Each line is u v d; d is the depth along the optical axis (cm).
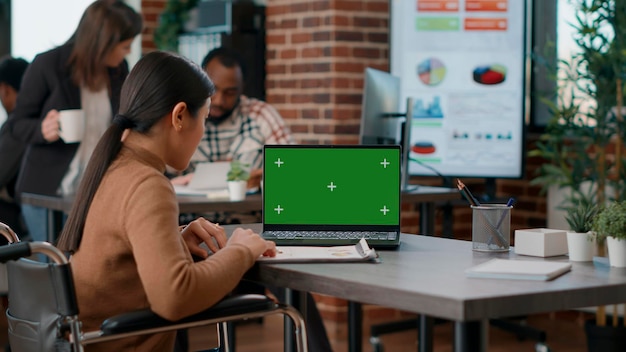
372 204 264
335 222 264
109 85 424
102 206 216
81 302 220
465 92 514
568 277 205
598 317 473
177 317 205
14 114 426
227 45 576
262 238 234
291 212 265
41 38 736
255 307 217
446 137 518
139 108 222
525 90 507
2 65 538
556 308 190
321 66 533
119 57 421
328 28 528
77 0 740
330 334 522
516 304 184
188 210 385
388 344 501
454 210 562
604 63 463
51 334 206
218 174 429
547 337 519
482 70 511
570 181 484
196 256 245
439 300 182
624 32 457
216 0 599
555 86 545
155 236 205
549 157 500
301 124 548
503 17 507
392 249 247
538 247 237
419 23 516
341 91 529
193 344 498
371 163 265
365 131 426
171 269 203
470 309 179
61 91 418
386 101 445
